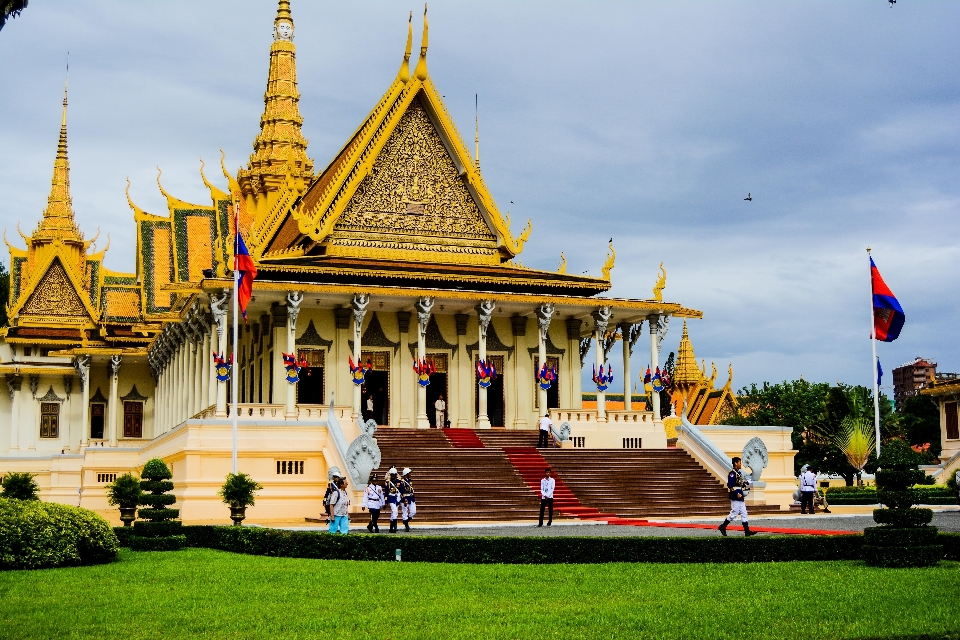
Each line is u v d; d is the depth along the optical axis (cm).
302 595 2152
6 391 8294
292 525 4119
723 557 2656
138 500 3356
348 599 2095
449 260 6059
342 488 3622
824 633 1725
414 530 3750
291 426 4662
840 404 7588
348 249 5853
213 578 2419
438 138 6150
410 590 2208
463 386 5894
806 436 8112
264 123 8488
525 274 6050
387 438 5034
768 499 5269
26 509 2675
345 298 5375
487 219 6191
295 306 5153
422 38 5981
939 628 1755
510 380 6006
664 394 9838
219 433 4559
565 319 6178
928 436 10494
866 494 5950
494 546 2686
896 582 2227
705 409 9381
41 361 8419
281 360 5506
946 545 2619
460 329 5925
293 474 4638
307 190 7069
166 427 7269
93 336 8606
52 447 8212
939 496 5512
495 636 1714
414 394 5791
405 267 5788
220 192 7581
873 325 5275
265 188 8250
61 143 9394
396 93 5981
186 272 7312
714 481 4922
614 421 5578
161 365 7688
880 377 5388
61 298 8694
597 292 6159
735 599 2056
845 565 2536
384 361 5778
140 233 8256
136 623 1847
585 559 2672
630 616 1875
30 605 2030
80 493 6656
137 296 8775
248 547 3062
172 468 4966
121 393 8294
